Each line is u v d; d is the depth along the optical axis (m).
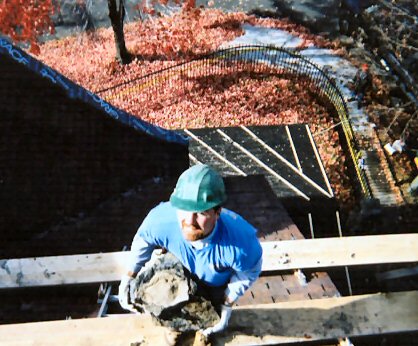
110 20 22.61
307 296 5.17
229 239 3.16
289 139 12.84
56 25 24.12
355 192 19.59
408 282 7.12
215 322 3.62
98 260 4.97
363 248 5.05
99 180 7.89
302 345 4.42
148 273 3.53
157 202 8.20
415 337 5.05
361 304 4.55
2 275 4.85
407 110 22.73
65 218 7.80
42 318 5.50
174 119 21.52
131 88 22.38
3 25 19.83
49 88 6.71
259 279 5.31
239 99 22.31
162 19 25.09
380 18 25.14
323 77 23.08
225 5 26.14
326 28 25.45
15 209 7.26
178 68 23.12
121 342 4.22
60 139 7.14
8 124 6.72
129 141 7.97
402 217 18.47
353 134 20.86
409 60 24.02
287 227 7.13
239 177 8.21
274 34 25.02
